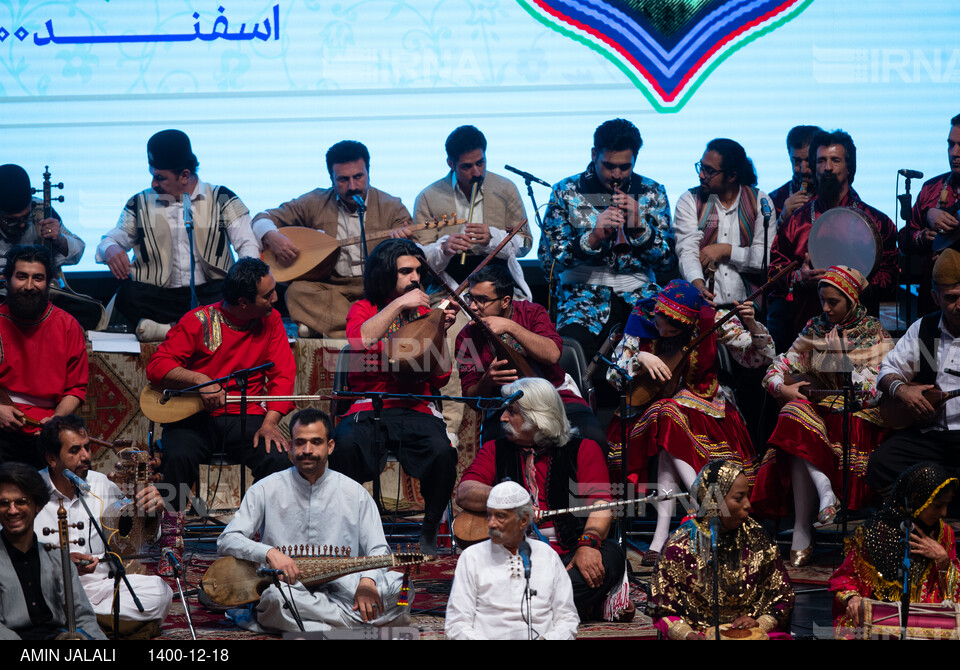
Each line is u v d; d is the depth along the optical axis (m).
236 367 11.27
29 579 7.98
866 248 11.82
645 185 12.90
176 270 13.26
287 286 13.62
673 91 14.88
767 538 8.16
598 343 12.49
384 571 8.96
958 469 10.46
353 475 10.26
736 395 12.70
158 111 14.88
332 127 14.98
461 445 12.96
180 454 10.62
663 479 10.64
